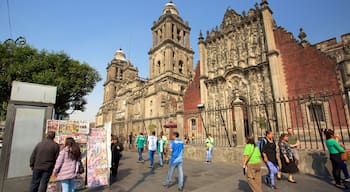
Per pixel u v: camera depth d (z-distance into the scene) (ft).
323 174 29.27
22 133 25.75
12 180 24.18
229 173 32.78
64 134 25.79
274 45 72.38
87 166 26.21
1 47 50.34
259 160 20.56
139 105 165.37
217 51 97.45
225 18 98.43
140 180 29.19
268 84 72.69
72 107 76.48
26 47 55.11
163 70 156.15
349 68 52.42
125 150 75.87
